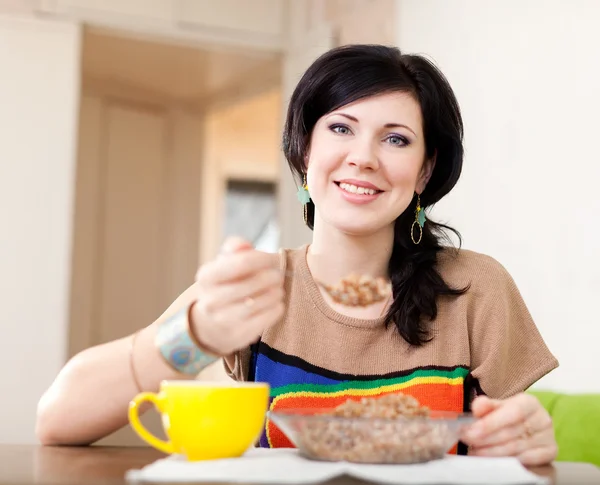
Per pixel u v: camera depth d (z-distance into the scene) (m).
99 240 5.19
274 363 1.30
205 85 5.34
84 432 1.06
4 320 3.79
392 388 1.30
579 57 2.56
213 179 6.71
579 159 2.53
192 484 0.76
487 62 3.04
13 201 3.86
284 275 1.35
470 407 1.36
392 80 1.30
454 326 1.35
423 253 1.38
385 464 0.87
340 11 4.08
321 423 0.87
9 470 0.87
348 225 1.30
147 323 5.39
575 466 1.01
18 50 3.91
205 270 0.93
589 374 2.44
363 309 1.34
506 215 2.88
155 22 4.21
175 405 0.88
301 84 1.34
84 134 5.14
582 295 2.49
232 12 4.35
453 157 1.41
